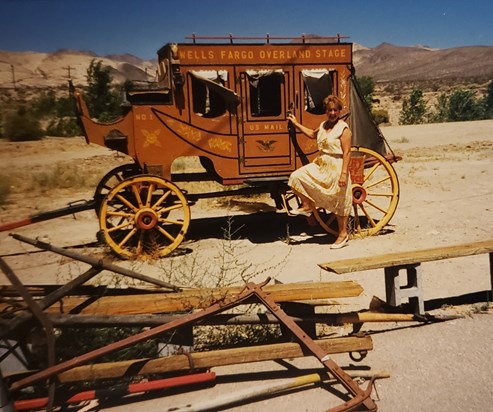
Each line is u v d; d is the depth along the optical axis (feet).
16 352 11.28
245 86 24.63
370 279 18.92
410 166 50.60
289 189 26.53
